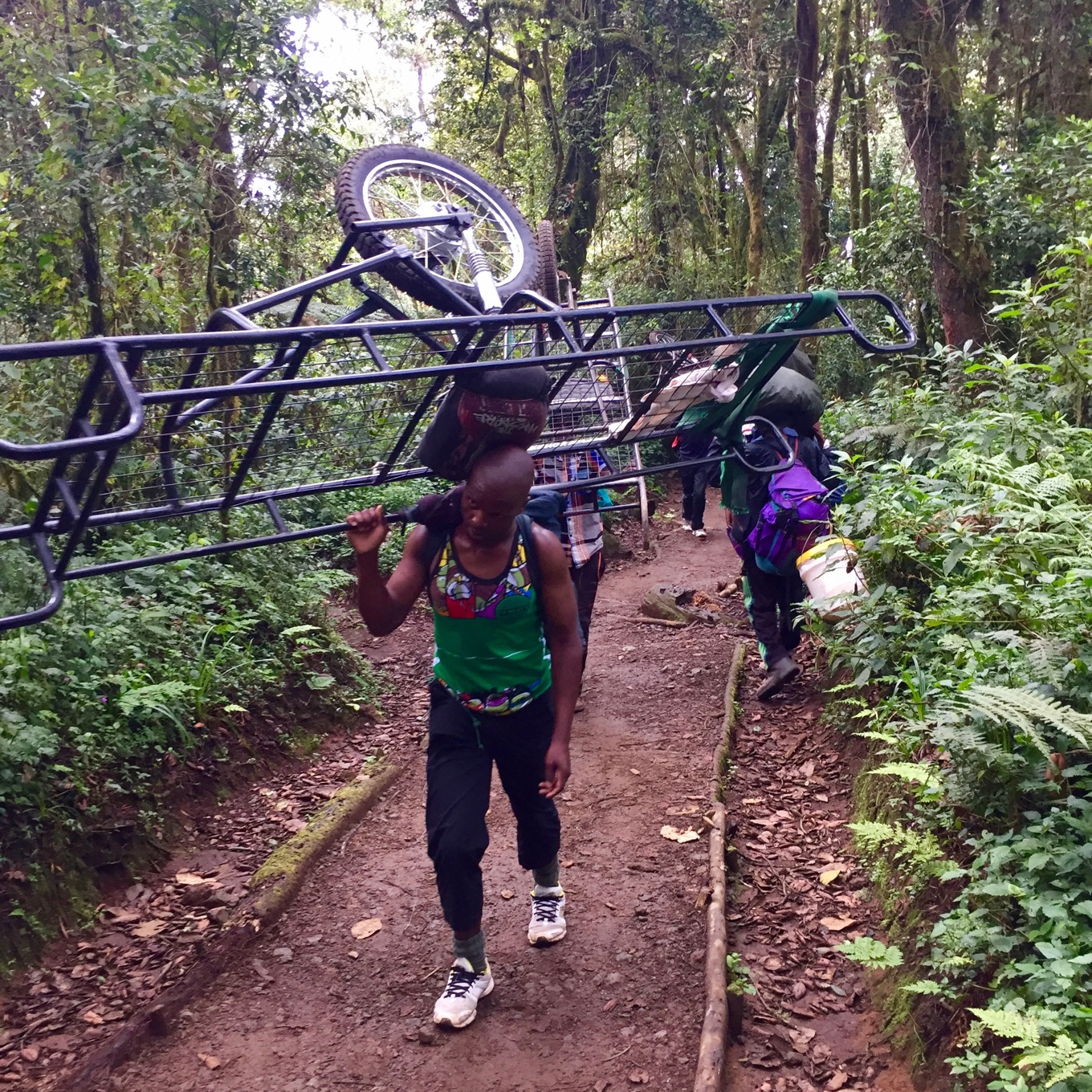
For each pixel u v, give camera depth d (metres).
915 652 4.16
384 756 5.28
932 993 2.72
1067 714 2.64
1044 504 4.41
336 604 8.03
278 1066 3.01
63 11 7.21
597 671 6.54
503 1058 3.00
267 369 2.57
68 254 6.91
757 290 16.33
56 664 4.42
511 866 4.12
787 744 5.11
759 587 5.53
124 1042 3.04
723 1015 2.94
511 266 4.70
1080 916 2.49
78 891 3.80
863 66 14.94
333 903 3.91
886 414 6.54
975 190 9.07
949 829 3.17
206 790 4.66
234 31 8.77
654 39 15.16
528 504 3.16
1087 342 5.59
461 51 17.16
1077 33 11.16
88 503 2.32
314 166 9.74
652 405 3.60
